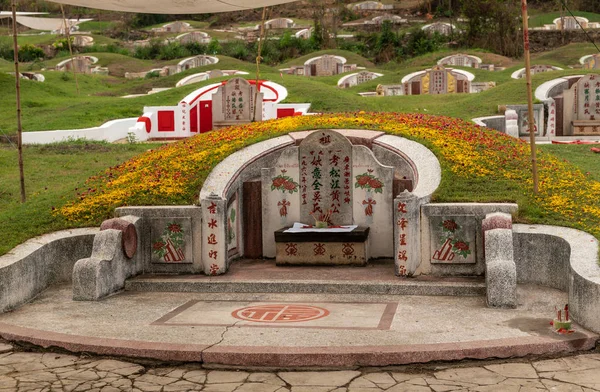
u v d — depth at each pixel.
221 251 10.91
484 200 10.91
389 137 13.09
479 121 22.78
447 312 8.91
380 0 83.44
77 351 7.95
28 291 10.23
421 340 7.70
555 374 6.93
